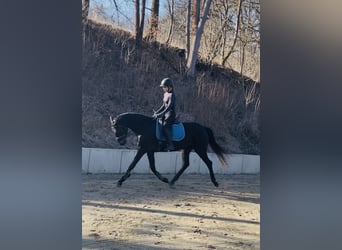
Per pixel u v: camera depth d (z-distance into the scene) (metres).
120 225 2.23
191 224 2.31
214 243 2.33
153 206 2.28
